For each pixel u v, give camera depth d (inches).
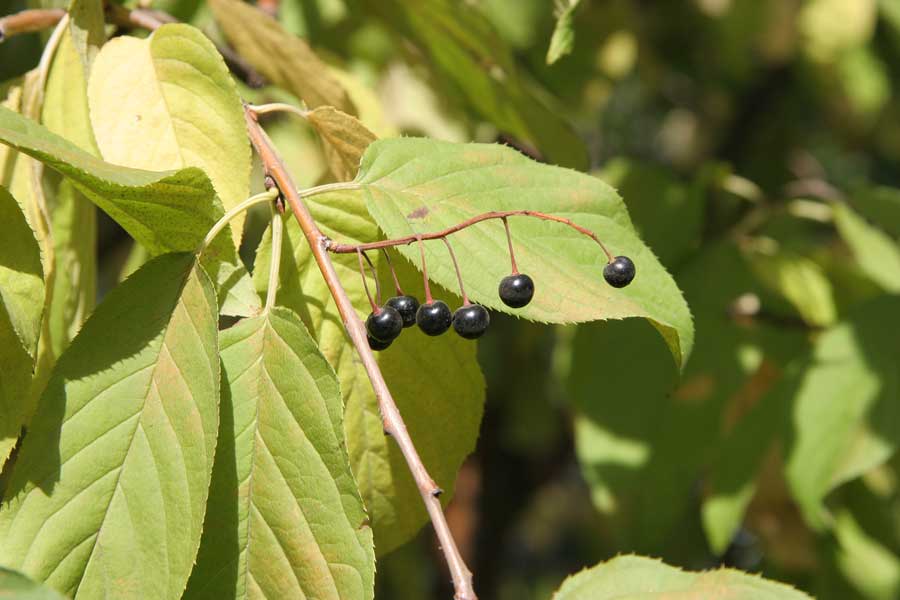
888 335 27.3
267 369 20.0
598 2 38.3
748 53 42.6
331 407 19.8
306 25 30.0
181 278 20.0
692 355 28.9
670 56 43.9
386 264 21.3
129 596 19.4
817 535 31.0
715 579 20.4
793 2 40.8
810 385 27.2
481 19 25.8
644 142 49.5
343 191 21.3
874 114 43.0
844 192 34.0
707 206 31.2
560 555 55.3
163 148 21.2
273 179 20.8
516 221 20.8
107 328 19.9
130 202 20.0
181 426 19.6
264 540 19.9
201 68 21.4
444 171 20.9
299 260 21.1
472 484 40.1
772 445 28.3
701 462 28.5
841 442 26.9
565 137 26.6
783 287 29.4
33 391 21.9
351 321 19.8
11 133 19.4
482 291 20.3
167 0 27.2
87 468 19.6
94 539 19.5
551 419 39.8
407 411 21.7
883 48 42.7
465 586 18.6
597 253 21.0
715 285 29.4
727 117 46.1
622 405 28.7
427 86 28.5
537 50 34.2
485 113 27.6
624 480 28.5
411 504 21.9
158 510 19.5
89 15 22.4
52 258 21.9
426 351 21.7
